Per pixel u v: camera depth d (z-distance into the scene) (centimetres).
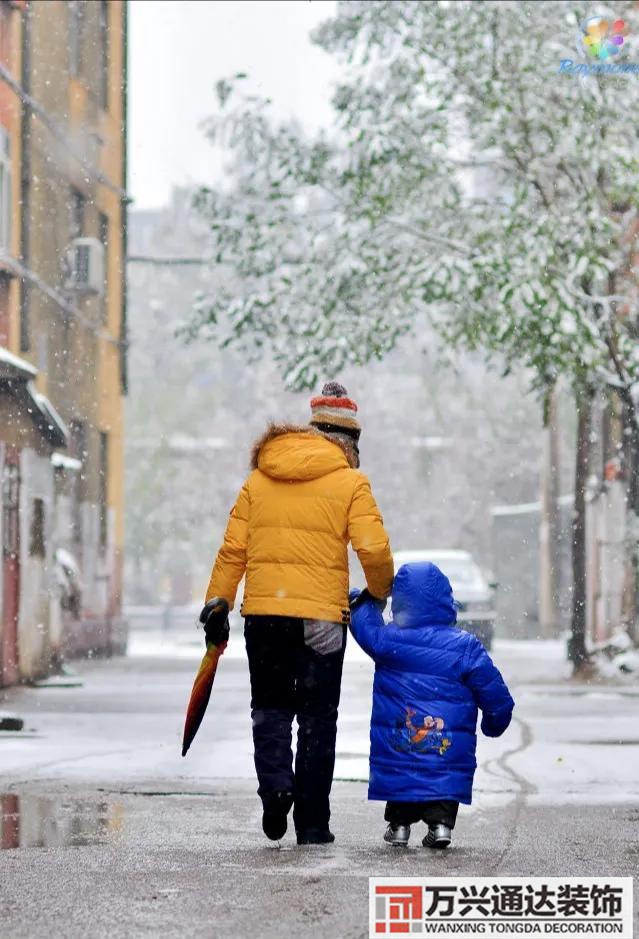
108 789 1412
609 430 4353
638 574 3612
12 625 2931
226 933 819
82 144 4419
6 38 3488
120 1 4794
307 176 3306
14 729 1966
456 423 8762
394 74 3247
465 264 3025
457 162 3278
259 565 1117
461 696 1105
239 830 1169
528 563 6938
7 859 1038
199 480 10012
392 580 1125
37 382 3931
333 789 1440
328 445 1134
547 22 3186
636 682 3325
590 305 3142
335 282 3231
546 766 1625
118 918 854
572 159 3133
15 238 3556
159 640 6838
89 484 4584
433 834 1085
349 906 888
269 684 1112
